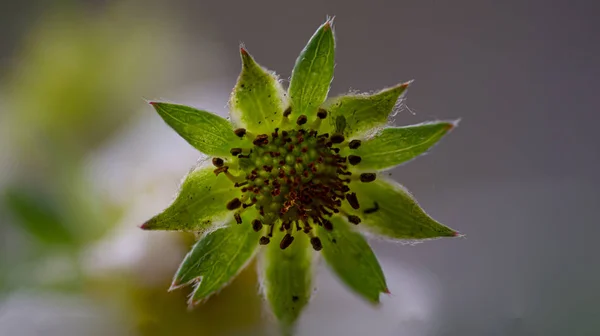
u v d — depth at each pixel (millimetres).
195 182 96
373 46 130
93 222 113
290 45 130
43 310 113
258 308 107
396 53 130
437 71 130
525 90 130
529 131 130
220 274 97
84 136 120
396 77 130
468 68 130
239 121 96
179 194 96
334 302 114
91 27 124
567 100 130
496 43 130
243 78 95
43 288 112
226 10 131
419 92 130
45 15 123
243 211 97
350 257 98
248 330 108
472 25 130
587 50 130
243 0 131
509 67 130
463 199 128
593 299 121
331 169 97
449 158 130
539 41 130
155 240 109
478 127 130
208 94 122
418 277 121
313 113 97
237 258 97
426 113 130
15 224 114
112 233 112
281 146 97
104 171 115
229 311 107
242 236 98
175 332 109
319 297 114
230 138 97
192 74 127
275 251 98
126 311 110
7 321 112
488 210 127
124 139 118
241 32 130
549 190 128
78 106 121
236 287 106
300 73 96
